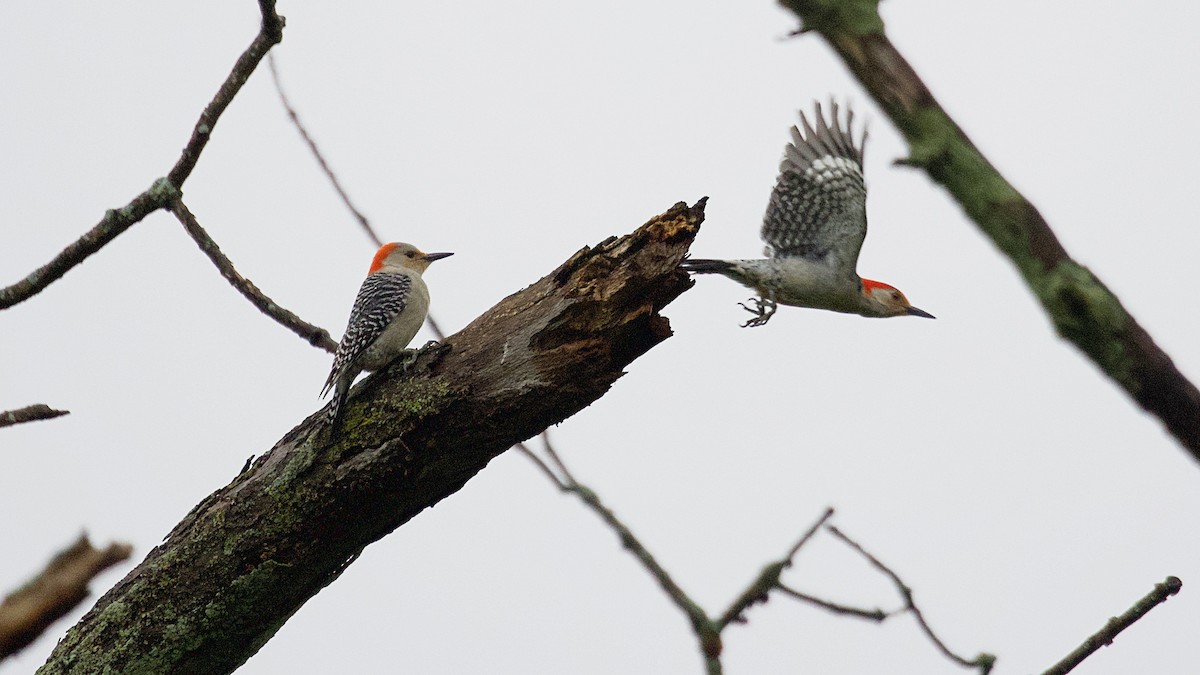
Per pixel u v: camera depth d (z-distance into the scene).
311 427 10.27
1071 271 10.50
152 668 9.82
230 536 9.88
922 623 11.53
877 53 11.41
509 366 9.66
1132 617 10.11
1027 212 10.74
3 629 5.04
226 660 10.08
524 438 9.95
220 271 10.84
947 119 11.30
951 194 11.05
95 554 5.30
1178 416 10.27
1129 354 10.22
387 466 9.73
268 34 9.62
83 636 9.93
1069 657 10.16
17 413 8.63
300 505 9.81
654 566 11.74
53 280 9.80
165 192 10.09
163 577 9.88
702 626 11.31
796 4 11.66
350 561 10.34
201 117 9.91
